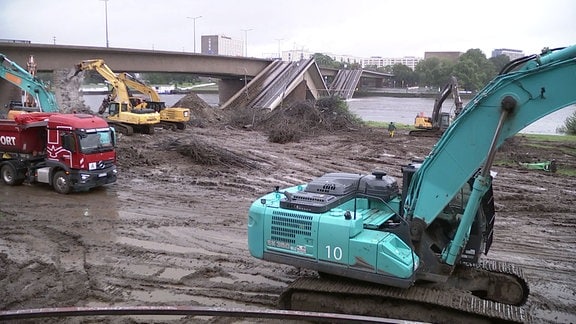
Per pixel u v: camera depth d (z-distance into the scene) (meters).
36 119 17.83
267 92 56.22
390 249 7.44
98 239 12.79
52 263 11.22
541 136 35.50
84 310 7.61
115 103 31.53
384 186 8.61
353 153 26.61
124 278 10.45
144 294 9.73
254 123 38.12
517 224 14.55
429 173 7.65
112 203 16.16
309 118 37.12
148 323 8.52
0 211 15.02
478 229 8.28
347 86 86.81
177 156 23.30
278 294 9.73
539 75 6.60
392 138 32.81
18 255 11.70
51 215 14.73
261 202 8.71
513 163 24.06
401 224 7.88
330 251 7.83
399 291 7.79
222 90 70.25
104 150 17.31
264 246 8.45
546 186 19.42
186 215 15.00
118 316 8.77
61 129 16.77
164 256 11.70
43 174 17.44
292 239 8.15
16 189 17.69
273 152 26.31
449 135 7.37
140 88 34.81
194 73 57.62
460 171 7.39
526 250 12.48
